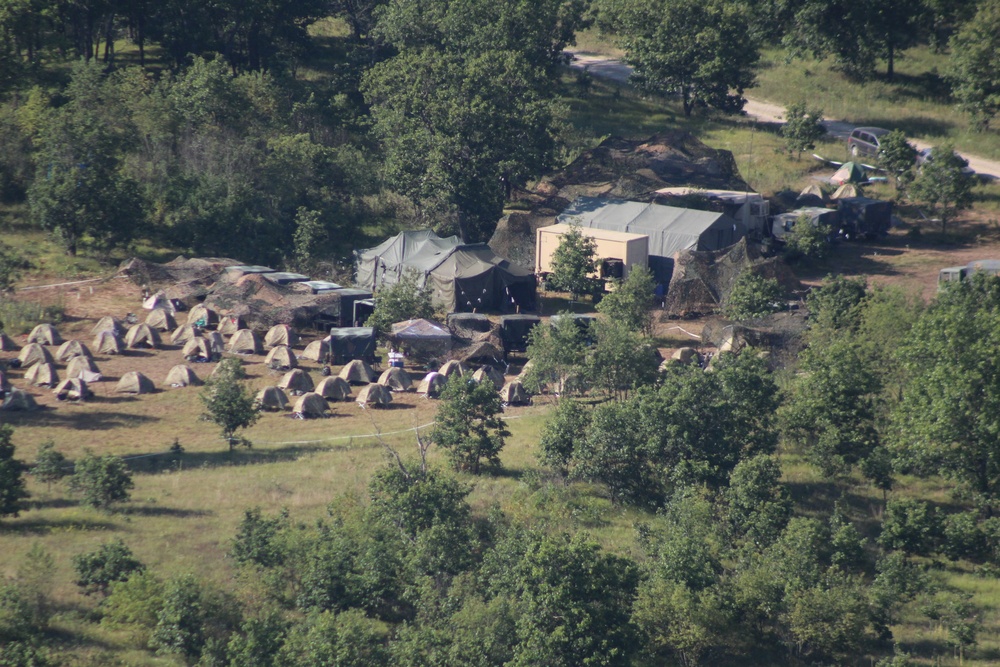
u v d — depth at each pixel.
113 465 134.12
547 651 97.31
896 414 142.00
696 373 147.88
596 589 101.94
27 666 89.25
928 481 150.12
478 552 121.38
